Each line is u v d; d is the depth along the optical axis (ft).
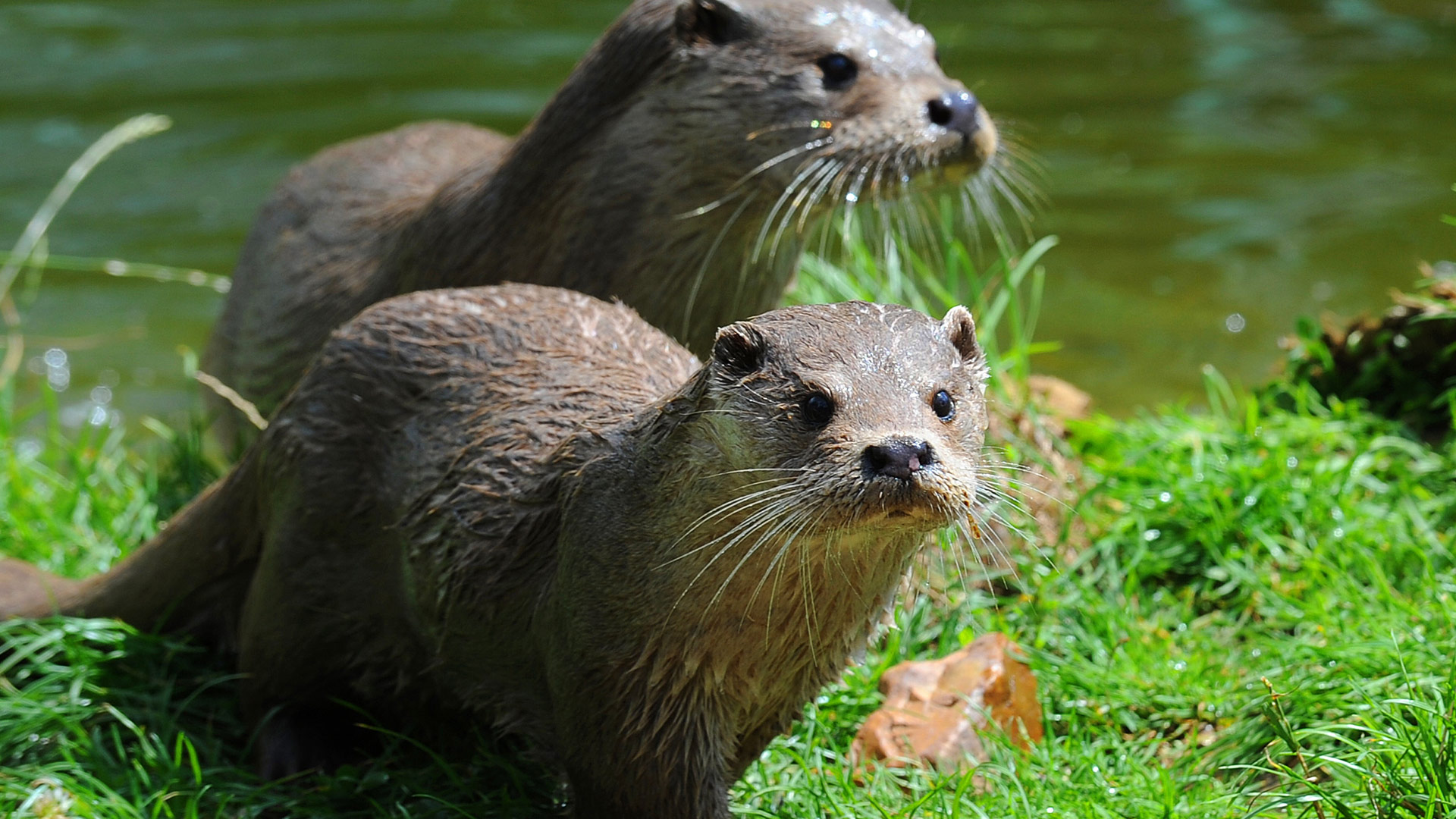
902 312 16.99
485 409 19.92
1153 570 25.32
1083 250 44.70
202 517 23.03
